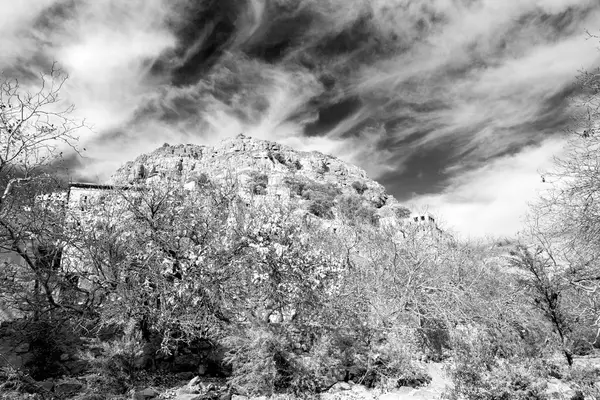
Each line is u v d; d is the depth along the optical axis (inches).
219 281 533.6
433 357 669.9
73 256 536.1
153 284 522.9
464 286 853.2
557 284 660.1
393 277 828.0
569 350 639.1
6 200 444.5
